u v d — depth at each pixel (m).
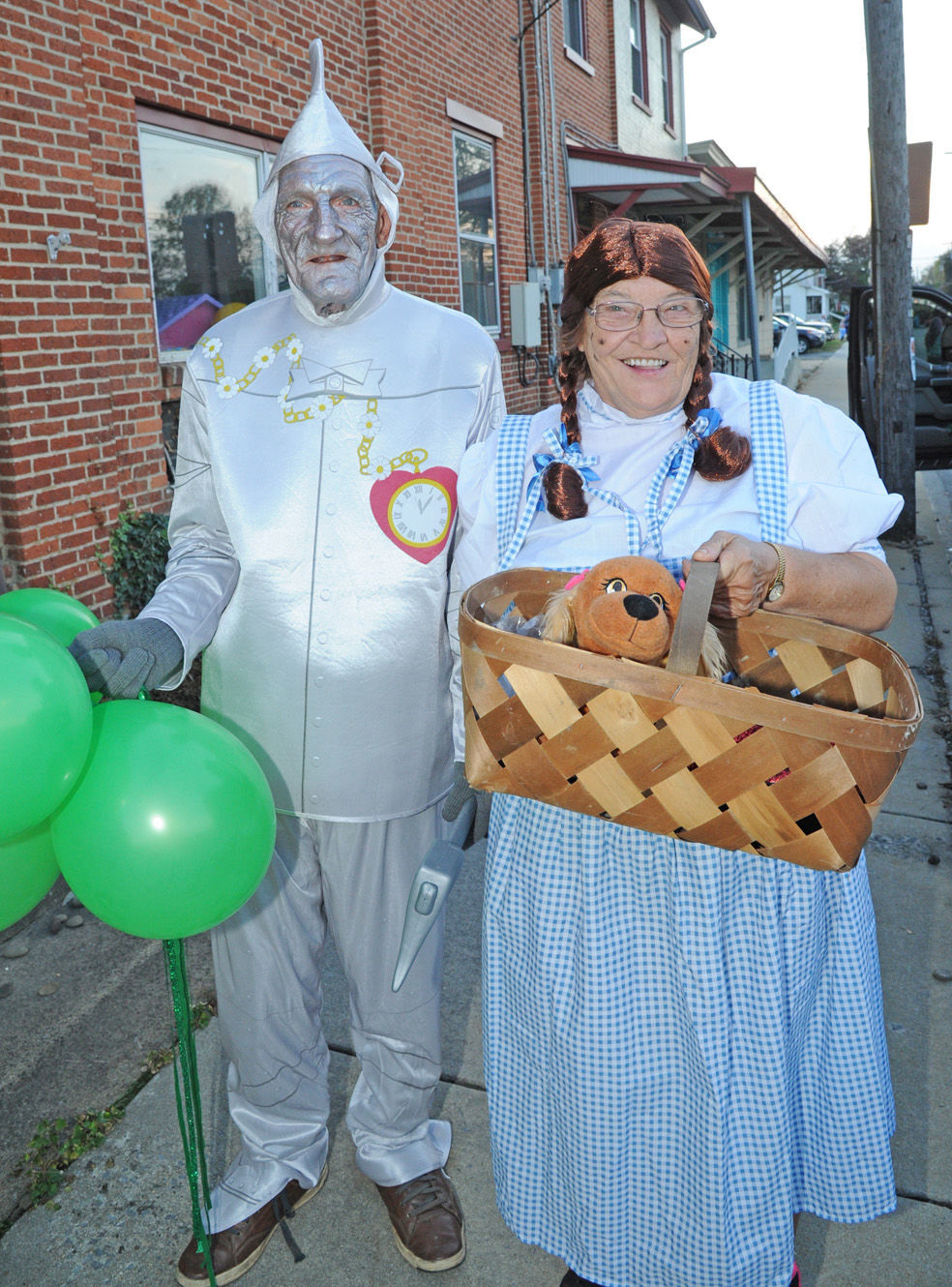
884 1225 2.03
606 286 1.44
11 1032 2.65
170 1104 2.39
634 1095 1.55
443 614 1.83
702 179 9.87
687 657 1.19
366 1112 2.04
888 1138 1.62
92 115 4.38
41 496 4.16
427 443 1.77
